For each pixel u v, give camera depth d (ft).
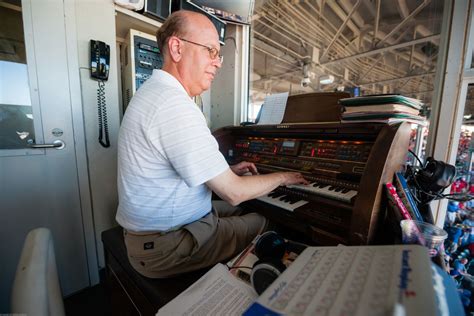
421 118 3.09
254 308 1.17
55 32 3.92
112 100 4.63
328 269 1.38
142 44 4.89
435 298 0.94
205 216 2.86
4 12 3.54
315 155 3.45
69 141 4.24
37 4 3.72
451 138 3.83
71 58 4.10
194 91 2.92
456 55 3.61
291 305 1.14
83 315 4.04
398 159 2.64
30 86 3.79
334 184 3.06
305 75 9.63
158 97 2.25
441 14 3.86
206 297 2.03
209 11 5.38
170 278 2.56
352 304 1.04
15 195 3.81
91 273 4.75
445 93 3.76
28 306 1.11
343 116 2.97
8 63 3.62
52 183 4.14
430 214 3.09
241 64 6.25
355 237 2.34
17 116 3.74
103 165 4.67
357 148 3.04
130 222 2.55
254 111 6.98
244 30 6.15
